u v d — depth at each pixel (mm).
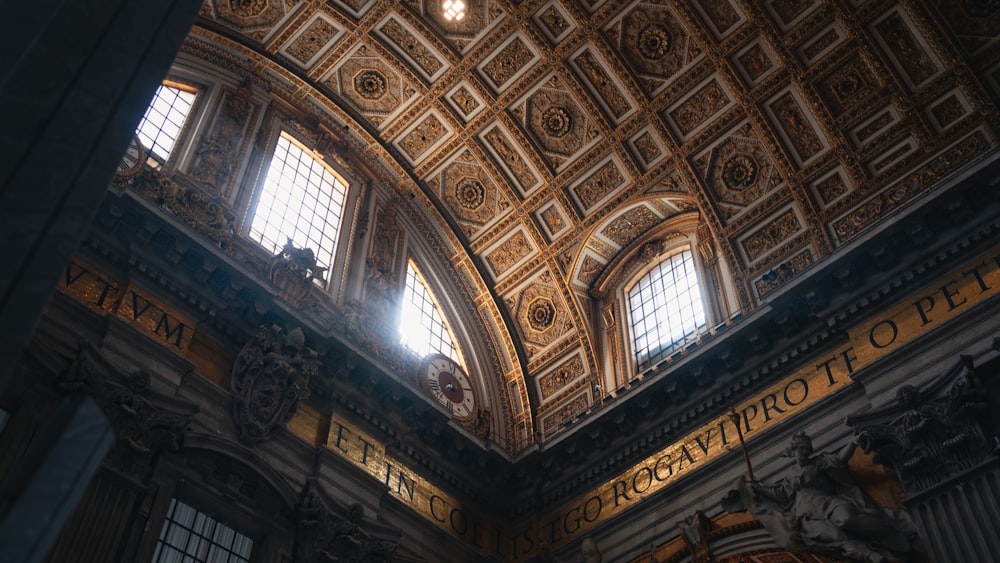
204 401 16297
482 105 22953
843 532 15055
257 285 17625
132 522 14117
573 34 21562
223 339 17422
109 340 15305
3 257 3869
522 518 21281
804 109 20781
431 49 22188
